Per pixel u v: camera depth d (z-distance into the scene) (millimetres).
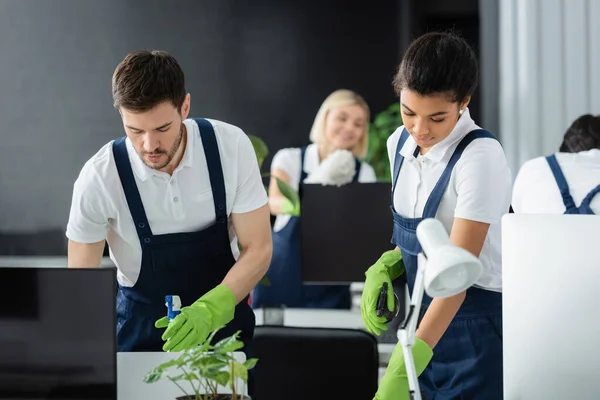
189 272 2598
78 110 6688
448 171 2291
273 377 2832
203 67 6719
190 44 6699
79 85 6688
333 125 4699
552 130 5129
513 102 5324
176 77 2262
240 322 2639
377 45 6672
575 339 1646
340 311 4156
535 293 1662
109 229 2588
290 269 4281
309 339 2799
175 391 2037
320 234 3762
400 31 6652
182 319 2252
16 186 6734
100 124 6691
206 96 6730
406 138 2447
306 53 6691
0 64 6695
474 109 6219
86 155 6711
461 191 2252
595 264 1633
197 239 2576
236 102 6727
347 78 6688
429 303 2406
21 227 6742
